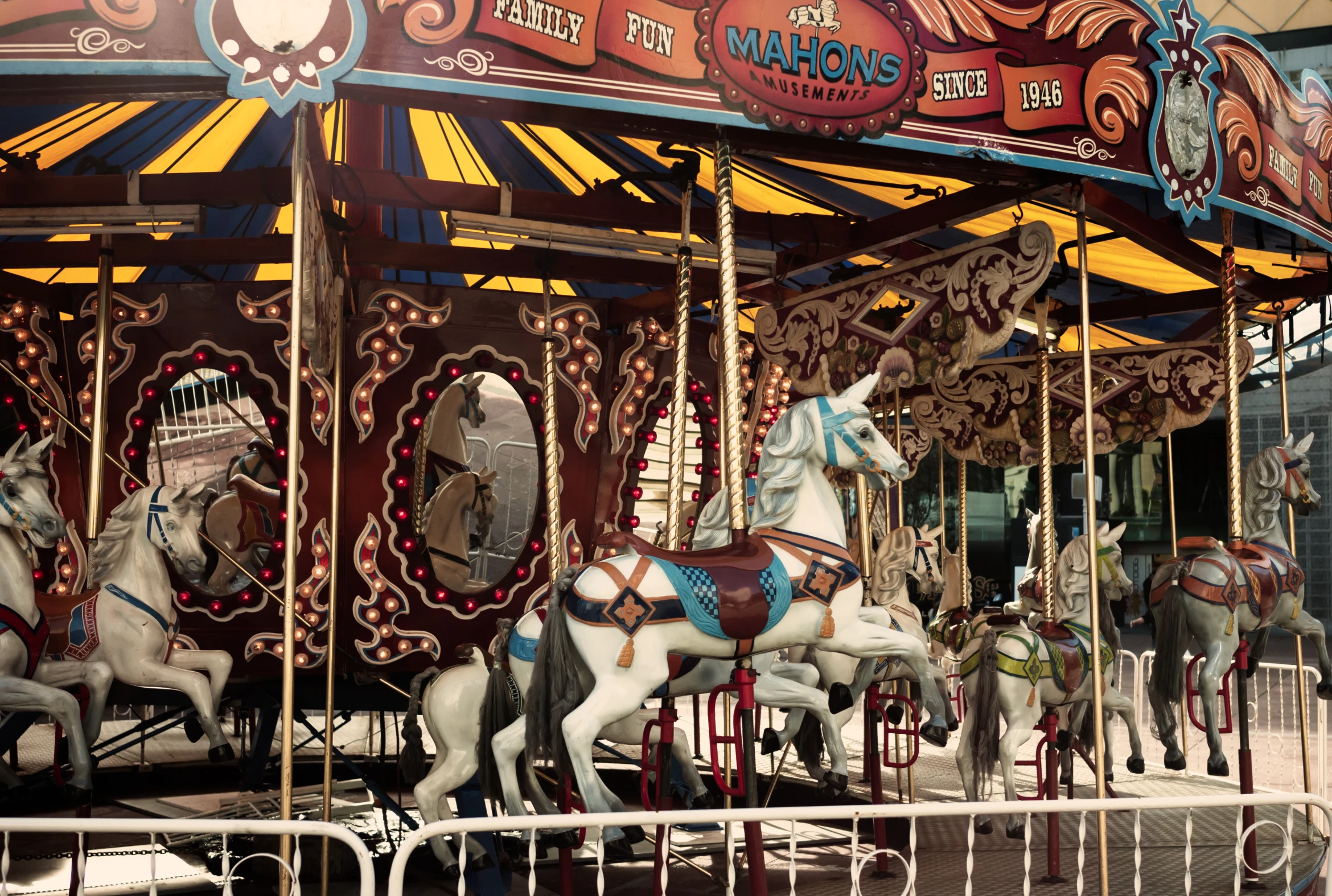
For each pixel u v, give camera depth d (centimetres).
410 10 363
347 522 736
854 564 486
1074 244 719
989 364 984
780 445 494
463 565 902
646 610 439
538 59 377
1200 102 509
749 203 784
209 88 398
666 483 1040
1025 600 813
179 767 976
